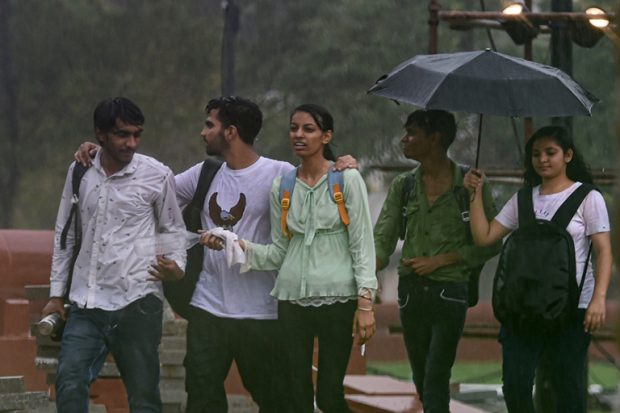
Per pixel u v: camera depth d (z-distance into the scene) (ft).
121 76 251.19
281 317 45.29
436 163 48.88
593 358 105.50
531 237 44.47
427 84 47.42
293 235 45.06
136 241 44.19
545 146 45.11
